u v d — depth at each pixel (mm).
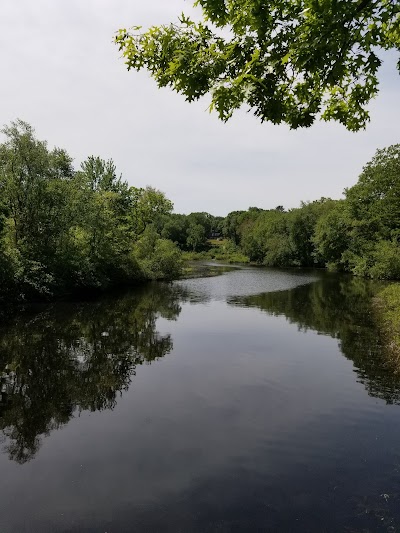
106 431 7918
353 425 7977
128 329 17188
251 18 3619
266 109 3842
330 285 34688
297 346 14109
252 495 5789
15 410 9062
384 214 40125
